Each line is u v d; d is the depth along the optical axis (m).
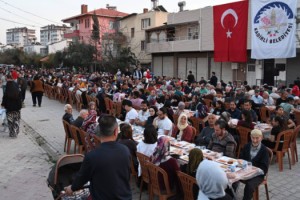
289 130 8.02
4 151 10.12
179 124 8.30
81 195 4.32
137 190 6.99
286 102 12.09
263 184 6.41
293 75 22.94
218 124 6.88
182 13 32.06
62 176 4.72
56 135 12.30
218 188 4.18
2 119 13.90
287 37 21.08
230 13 25.45
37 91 19.33
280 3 21.23
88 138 7.95
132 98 13.59
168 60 35.59
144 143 6.53
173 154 6.57
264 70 24.86
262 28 22.41
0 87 33.09
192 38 31.75
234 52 25.47
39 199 6.71
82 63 41.28
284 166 8.45
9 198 6.75
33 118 15.84
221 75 28.83
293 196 6.64
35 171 8.37
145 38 39.50
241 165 5.95
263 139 8.45
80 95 17.55
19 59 68.81
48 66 51.88
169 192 5.55
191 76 25.12
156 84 19.55
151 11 40.84
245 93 13.76
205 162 4.35
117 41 40.75
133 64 39.84
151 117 9.80
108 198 3.49
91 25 52.31
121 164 3.59
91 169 3.52
